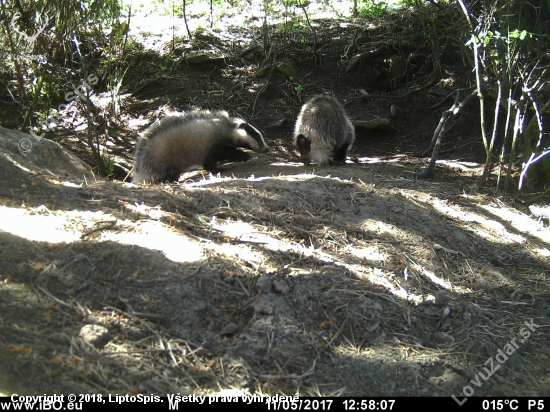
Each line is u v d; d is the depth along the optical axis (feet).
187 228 4.05
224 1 11.60
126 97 9.37
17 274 3.27
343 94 9.25
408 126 8.77
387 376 3.25
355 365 3.26
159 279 3.44
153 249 3.67
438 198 5.75
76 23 7.59
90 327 3.06
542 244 5.18
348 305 3.64
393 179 6.49
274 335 3.27
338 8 11.15
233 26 10.63
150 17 11.28
